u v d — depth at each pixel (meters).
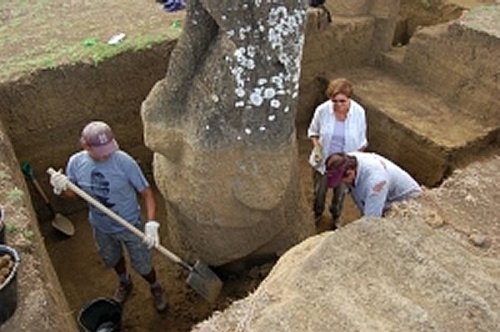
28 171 4.96
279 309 2.14
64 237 5.18
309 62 6.20
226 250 4.21
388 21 6.29
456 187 3.35
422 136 5.38
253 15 3.20
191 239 4.30
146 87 5.36
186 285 4.66
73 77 4.98
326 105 4.41
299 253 2.56
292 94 3.52
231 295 4.51
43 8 6.01
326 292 2.20
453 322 2.04
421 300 2.14
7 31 5.57
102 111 5.26
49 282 3.23
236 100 3.46
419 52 6.03
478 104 5.59
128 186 3.88
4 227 3.11
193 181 3.80
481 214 3.13
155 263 4.86
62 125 5.13
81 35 5.45
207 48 3.59
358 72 6.44
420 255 2.32
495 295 2.16
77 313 4.47
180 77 3.68
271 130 3.57
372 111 5.83
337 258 2.34
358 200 3.66
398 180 3.62
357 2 6.20
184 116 3.75
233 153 3.63
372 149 5.98
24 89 4.82
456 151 5.23
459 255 2.36
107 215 3.80
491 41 5.30
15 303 2.77
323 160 4.51
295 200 4.34
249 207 3.86
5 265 2.78
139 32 5.46
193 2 3.43
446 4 7.05
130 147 5.60
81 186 3.84
